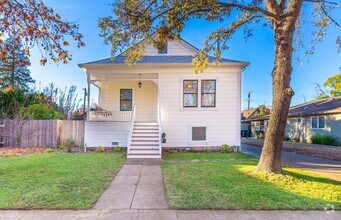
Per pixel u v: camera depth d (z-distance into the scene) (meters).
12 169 7.70
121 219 3.96
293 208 4.45
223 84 13.54
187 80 13.62
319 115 20.59
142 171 7.82
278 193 5.29
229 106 13.53
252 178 6.61
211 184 6.02
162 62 13.44
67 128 15.34
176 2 7.00
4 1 3.66
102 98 15.16
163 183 6.25
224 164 8.94
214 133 13.50
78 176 6.82
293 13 6.84
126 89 15.23
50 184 5.90
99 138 13.35
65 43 4.34
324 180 6.66
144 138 12.33
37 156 10.80
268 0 7.28
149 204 4.66
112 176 6.98
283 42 6.96
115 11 7.28
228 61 13.43
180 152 12.95
